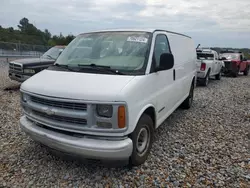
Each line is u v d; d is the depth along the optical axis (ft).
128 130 9.39
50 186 9.71
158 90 12.37
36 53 91.45
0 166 11.13
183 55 17.84
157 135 15.37
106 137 9.29
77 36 14.79
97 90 9.16
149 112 12.07
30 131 10.74
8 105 21.83
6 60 74.33
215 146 13.83
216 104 24.58
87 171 10.80
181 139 14.78
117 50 12.11
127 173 10.67
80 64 11.93
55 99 9.55
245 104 24.73
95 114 9.09
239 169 11.23
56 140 9.66
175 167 11.28
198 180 10.25
